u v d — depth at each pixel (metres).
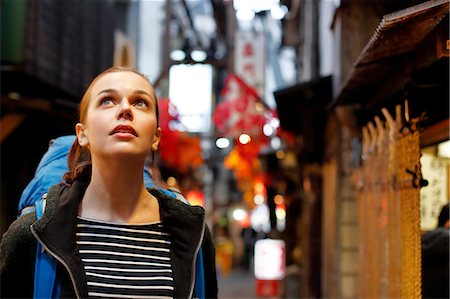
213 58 15.06
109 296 2.43
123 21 18.88
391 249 4.43
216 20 17.38
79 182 2.60
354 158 7.52
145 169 3.41
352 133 6.52
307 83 9.34
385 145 4.70
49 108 8.30
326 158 10.07
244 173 15.73
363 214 5.81
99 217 2.55
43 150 10.80
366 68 4.52
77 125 2.68
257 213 28.75
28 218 2.57
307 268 11.75
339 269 8.08
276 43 22.19
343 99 5.73
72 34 13.72
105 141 2.48
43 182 3.43
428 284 4.75
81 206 2.56
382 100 5.08
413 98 4.32
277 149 16.17
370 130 5.46
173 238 2.64
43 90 10.22
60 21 13.00
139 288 2.48
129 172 2.53
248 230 30.98
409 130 4.06
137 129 2.50
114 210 2.58
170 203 2.65
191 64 14.55
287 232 16.03
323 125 10.70
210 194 37.62
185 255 2.61
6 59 11.28
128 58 18.27
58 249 2.41
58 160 3.56
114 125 2.48
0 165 9.88
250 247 30.58
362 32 6.95
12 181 10.19
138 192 2.61
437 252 4.72
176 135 13.49
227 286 22.00
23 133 10.36
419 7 3.11
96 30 15.45
